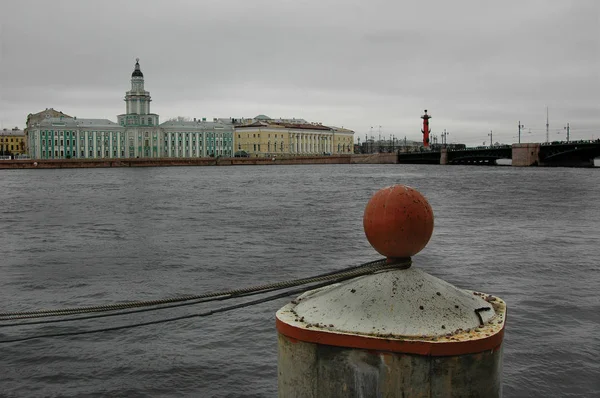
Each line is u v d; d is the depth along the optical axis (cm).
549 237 1803
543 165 8475
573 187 4225
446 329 188
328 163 12438
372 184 5112
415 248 205
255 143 12300
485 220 2272
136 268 1385
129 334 870
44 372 748
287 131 12719
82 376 737
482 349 181
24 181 5875
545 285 1155
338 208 2928
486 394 185
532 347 799
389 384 183
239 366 758
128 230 2106
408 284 200
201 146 11838
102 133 10850
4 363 773
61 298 1112
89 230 2120
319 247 1667
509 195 3553
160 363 768
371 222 206
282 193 4062
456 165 11656
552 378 704
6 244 1788
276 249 1636
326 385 189
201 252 1600
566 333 859
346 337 184
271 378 726
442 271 1293
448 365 179
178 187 4822
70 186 5028
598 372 718
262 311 966
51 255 1577
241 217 2514
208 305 1015
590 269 1309
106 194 4050
